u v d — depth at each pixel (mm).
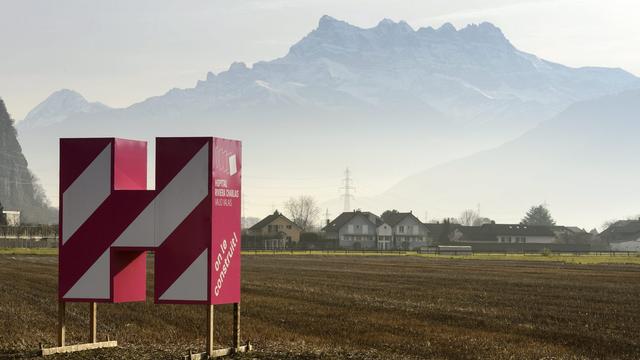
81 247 19062
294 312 32688
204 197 18281
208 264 18266
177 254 18391
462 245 196500
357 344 23469
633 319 31953
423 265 87250
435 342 24109
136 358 18531
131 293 19391
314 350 20781
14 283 51656
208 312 18328
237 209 19000
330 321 29406
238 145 19047
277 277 60344
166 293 18422
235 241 18953
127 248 18734
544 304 38500
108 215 18859
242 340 23734
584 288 50812
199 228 18312
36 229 162875
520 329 27891
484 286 51906
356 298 40156
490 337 25469
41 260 92375
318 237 180250
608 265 91625
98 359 18359
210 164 18234
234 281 18969
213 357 18422
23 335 24656
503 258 120062
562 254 148750
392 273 68125
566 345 24312
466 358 21266
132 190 18719
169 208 18469
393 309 34406
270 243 169250
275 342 23219
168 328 26703
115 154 18906
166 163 18484
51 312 32125
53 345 21406
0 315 31031
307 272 68625
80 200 19047
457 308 35406
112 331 25922
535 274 68688
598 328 28688
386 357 20297
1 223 179500
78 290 19094
